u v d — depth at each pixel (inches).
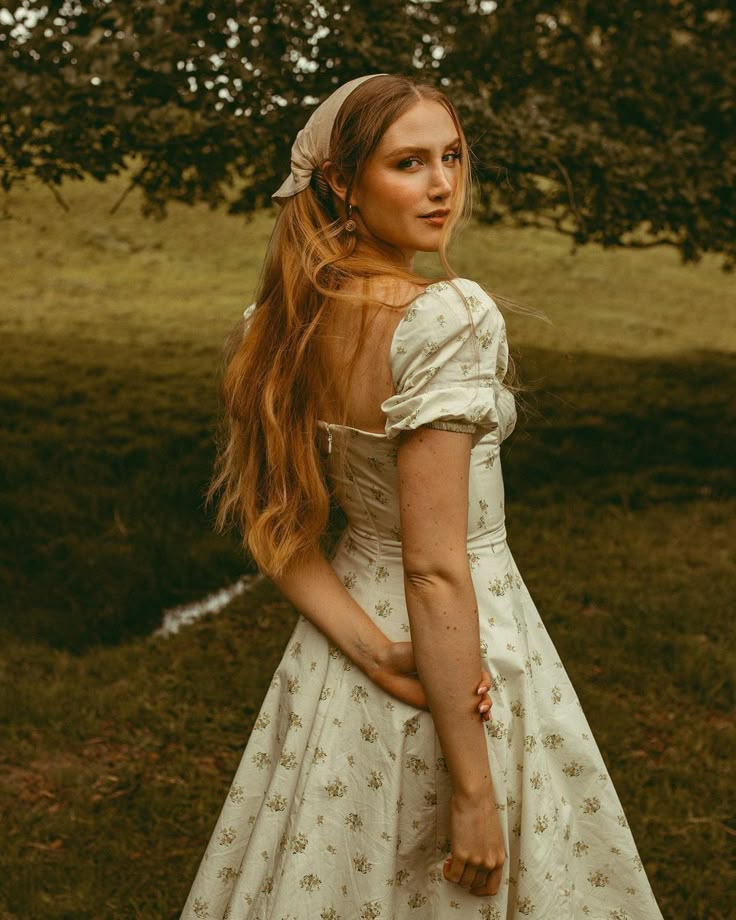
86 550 197.2
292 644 59.7
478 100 199.3
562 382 374.0
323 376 54.1
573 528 222.1
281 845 55.9
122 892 99.8
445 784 53.6
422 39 205.0
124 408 309.7
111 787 120.3
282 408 55.5
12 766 124.9
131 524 213.9
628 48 234.5
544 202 243.8
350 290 52.3
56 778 121.5
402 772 53.5
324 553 61.7
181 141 199.3
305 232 54.7
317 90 188.5
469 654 49.2
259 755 59.7
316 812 54.5
